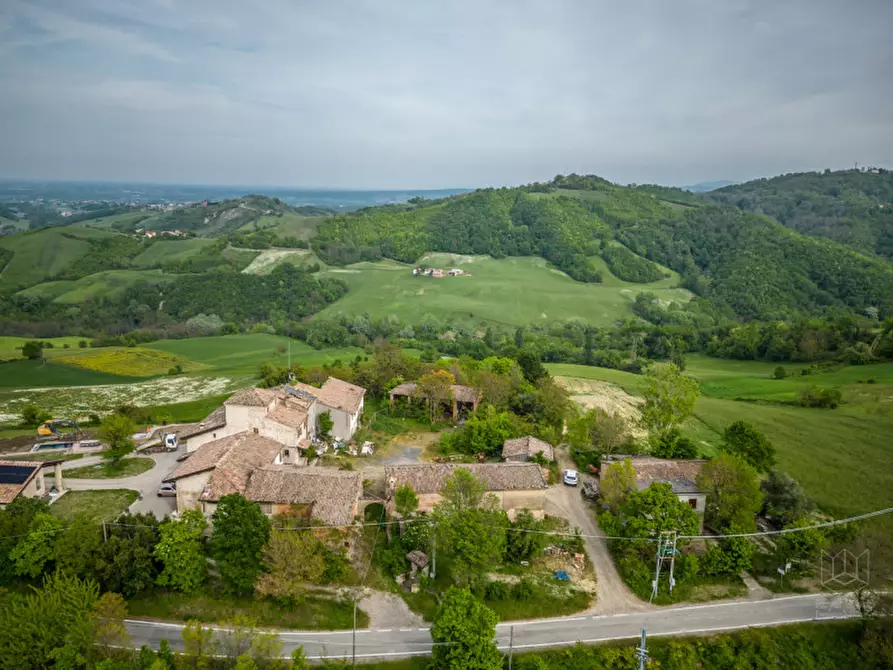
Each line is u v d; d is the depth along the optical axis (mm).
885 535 61688
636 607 54969
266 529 53188
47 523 53375
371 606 52844
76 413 102688
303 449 75750
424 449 83875
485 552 53188
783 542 59531
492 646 44406
